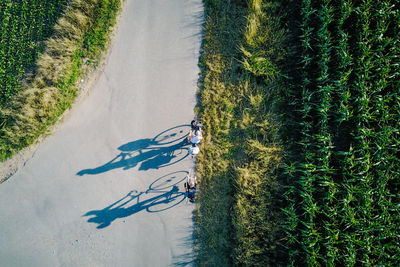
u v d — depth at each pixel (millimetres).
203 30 10281
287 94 9422
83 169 10117
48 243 9898
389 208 8000
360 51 8539
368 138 8477
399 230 7926
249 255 8781
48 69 10258
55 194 10094
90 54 10445
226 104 9805
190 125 9977
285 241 8797
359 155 8469
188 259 9414
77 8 10406
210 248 9336
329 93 8617
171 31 10406
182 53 10281
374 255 8031
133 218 9773
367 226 8016
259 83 9781
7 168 10297
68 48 10328
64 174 10141
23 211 10094
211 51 10125
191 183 9117
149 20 10500
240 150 9609
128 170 10016
